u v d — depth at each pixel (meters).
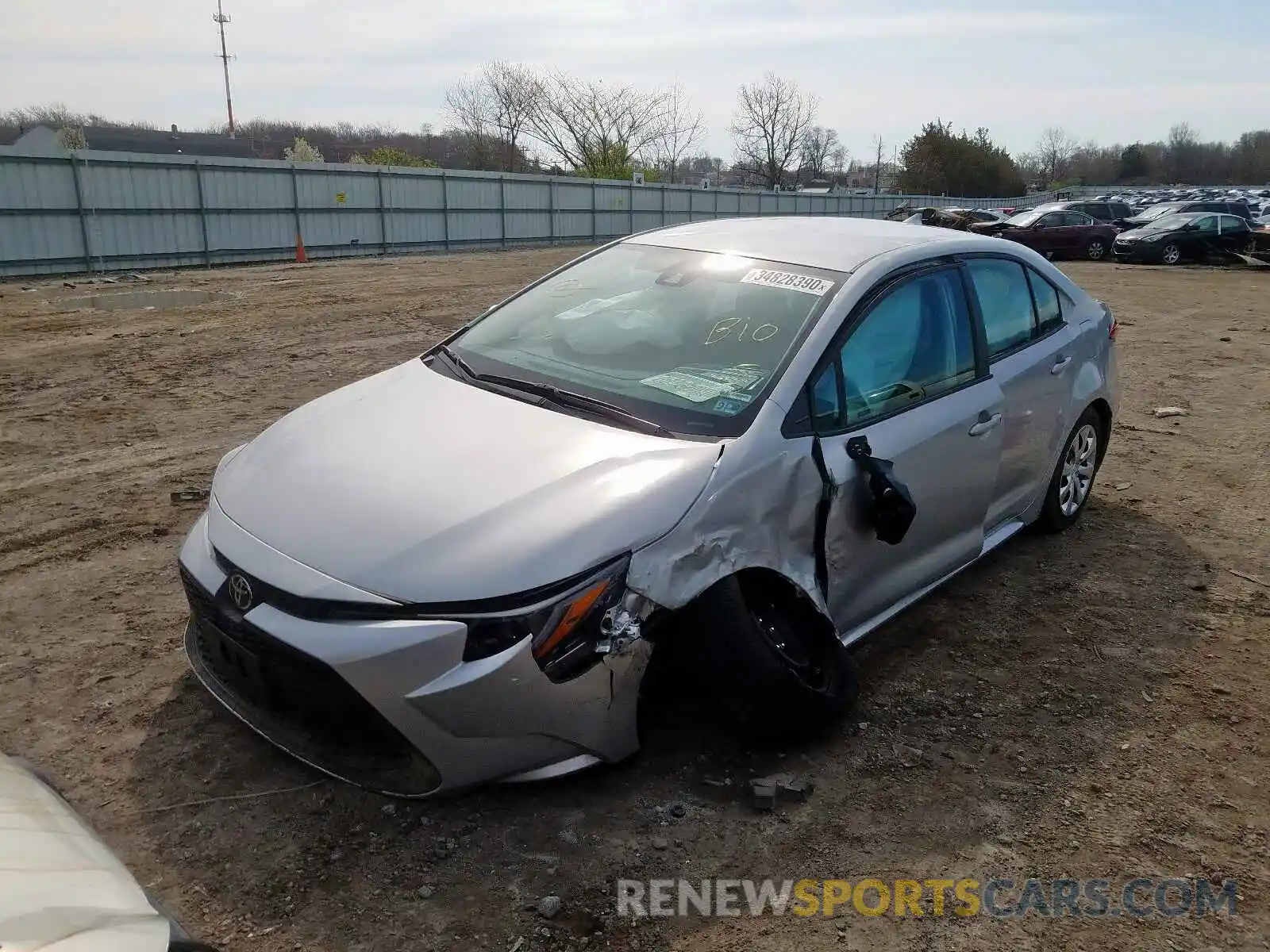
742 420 3.22
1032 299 4.79
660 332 3.74
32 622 4.03
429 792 2.69
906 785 3.17
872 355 3.65
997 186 87.25
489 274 21.95
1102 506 5.96
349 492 2.98
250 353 10.31
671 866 2.75
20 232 20.92
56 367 9.38
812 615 3.24
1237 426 8.02
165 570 4.59
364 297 16.14
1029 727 3.54
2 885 1.63
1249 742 3.50
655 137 59.47
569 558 2.69
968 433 3.98
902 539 3.54
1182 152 117.00
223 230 25.19
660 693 3.09
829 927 2.57
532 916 2.54
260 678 2.79
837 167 90.31
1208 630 4.36
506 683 2.60
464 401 3.48
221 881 2.61
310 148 52.31
